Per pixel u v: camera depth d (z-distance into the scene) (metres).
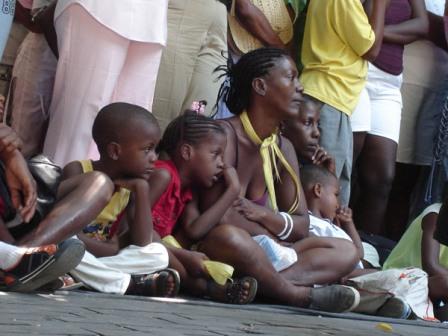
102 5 11.32
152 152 9.99
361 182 14.77
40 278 7.93
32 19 12.06
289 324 8.35
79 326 6.43
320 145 13.46
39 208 8.64
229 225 10.40
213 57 12.90
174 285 9.46
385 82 14.60
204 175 10.68
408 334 8.91
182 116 10.85
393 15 14.65
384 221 15.86
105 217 9.82
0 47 11.13
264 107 11.44
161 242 9.95
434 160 15.22
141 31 11.50
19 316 6.62
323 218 12.61
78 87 11.45
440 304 12.12
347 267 11.23
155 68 11.73
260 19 13.47
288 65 11.46
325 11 13.62
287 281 10.42
